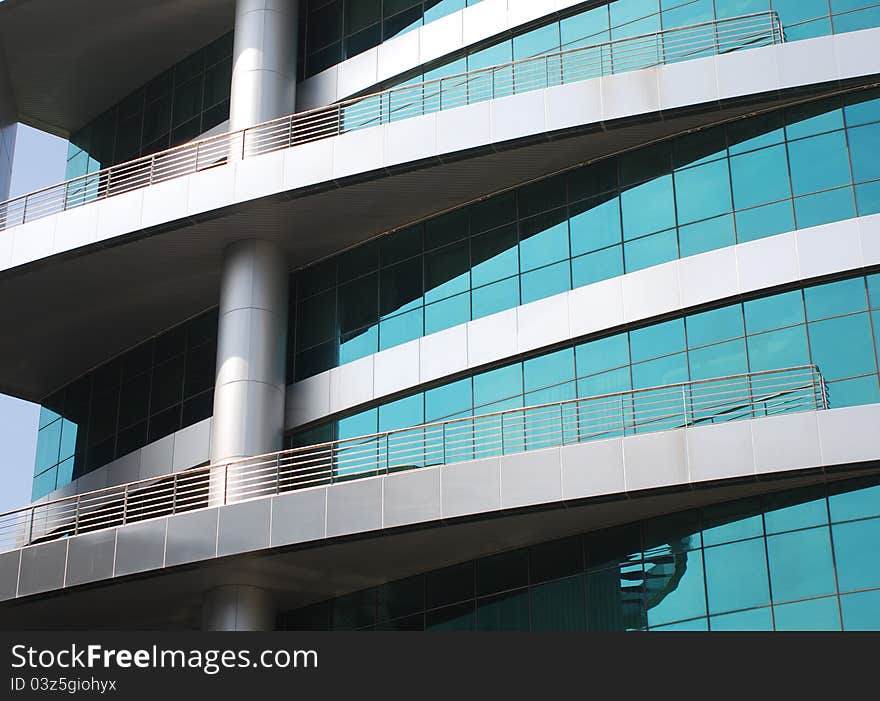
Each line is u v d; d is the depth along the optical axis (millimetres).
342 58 32094
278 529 25391
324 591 27828
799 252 25109
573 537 25641
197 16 33688
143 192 29422
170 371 32594
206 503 29109
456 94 29734
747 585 23516
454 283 28531
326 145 28375
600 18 28812
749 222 25844
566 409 25953
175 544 25984
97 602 27656
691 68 26422
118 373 34156
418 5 31359
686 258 25938
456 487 24516
